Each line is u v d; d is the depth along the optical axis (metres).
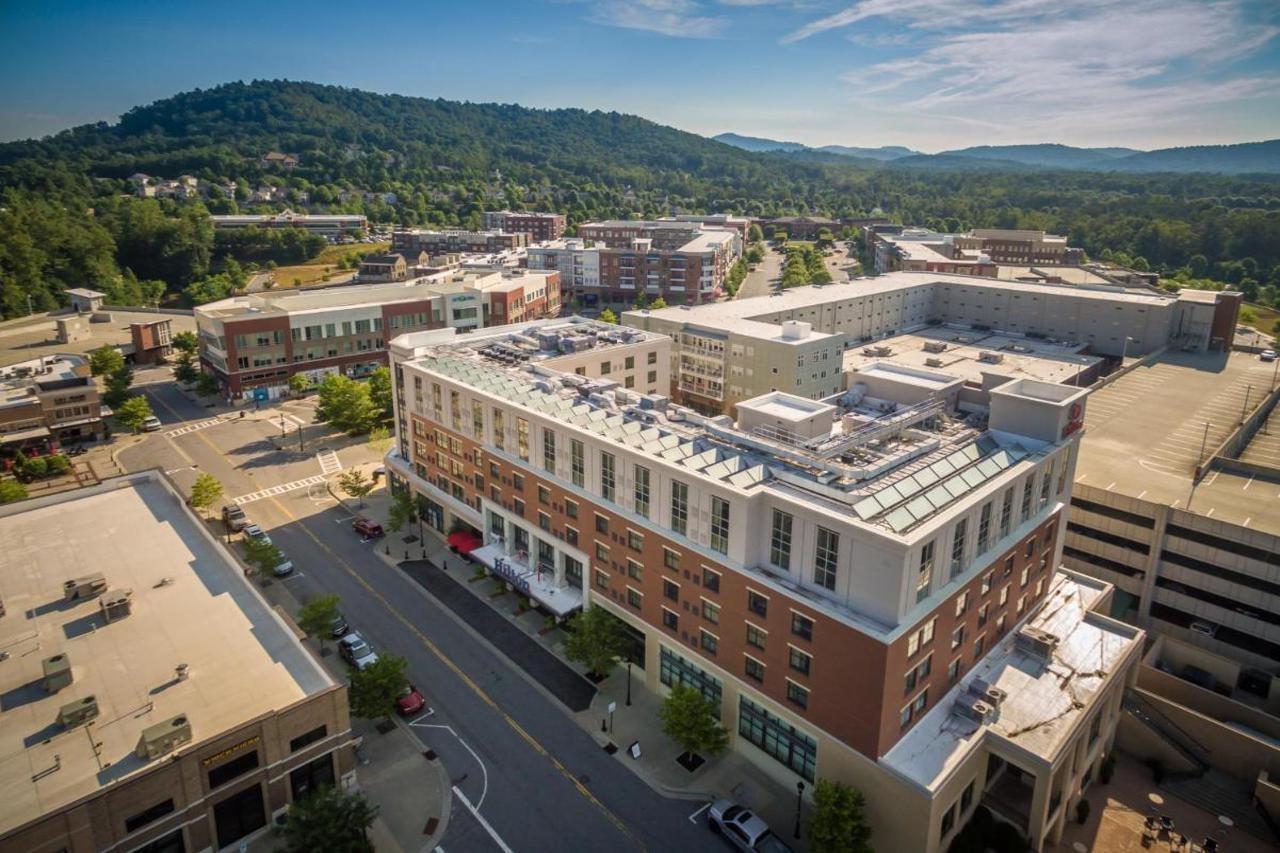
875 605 48.09
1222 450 91.94
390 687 59.56
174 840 44.91
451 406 85.88
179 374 157.75
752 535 54.66
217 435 130.75
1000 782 55.78
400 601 79.00
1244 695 70.38
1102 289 171.00
